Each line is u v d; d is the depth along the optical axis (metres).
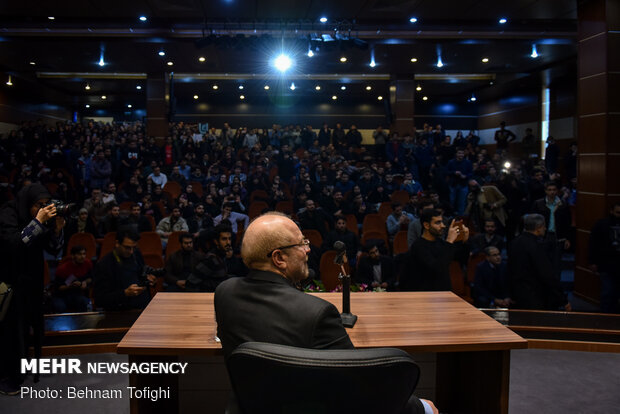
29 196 3.14
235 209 9.17
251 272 1.61
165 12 8.87
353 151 15.97
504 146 16.16
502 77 16.58
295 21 9.36
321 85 18.80
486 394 2.22
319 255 6.68
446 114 22.28
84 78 17.47
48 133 16.05
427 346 1.81
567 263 7.86
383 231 8.66
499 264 5.12
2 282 3.14
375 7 8.55
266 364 1.12
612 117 6.24
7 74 15.45
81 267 5.23
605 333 3.88
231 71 14.39
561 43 10.77
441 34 10.30
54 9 8.76
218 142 15.73
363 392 1.15
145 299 4.38
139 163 12.68
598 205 6.36
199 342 1.83
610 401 3.10
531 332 3.93
